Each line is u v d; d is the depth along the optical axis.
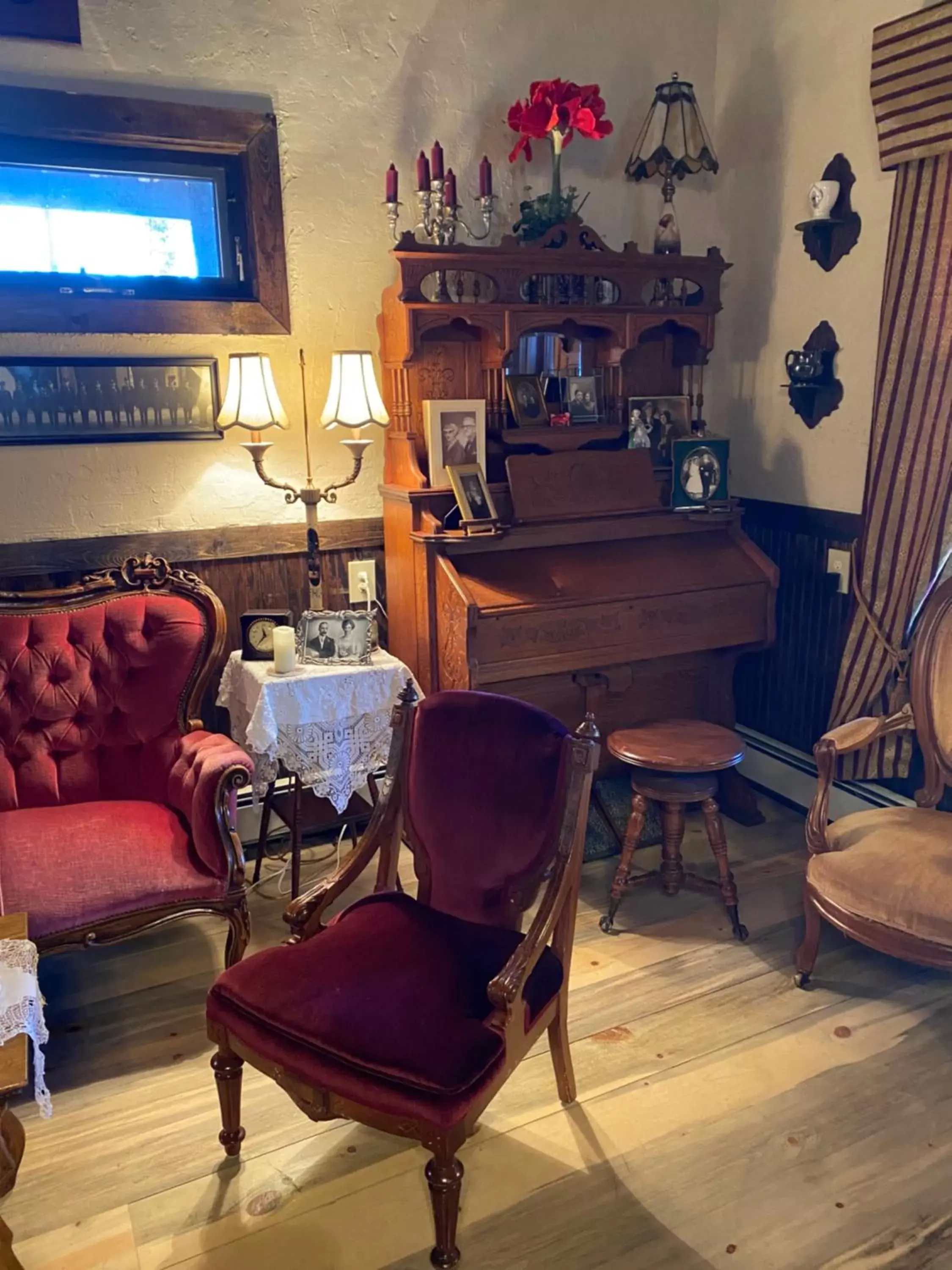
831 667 3.11
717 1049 2.13
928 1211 1.70
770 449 3.27
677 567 2.97
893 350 2.65
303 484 2.99
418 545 2.76
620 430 3.10
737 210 3.26
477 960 1.72
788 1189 1.75
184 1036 2.21
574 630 2.78
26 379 2.60
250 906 2.76
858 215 2.82
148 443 2.77
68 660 2.46
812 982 2.36
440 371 2.95
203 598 2.57
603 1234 1.66
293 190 2.79
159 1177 1.81
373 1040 1.53
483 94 2.97
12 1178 1.47
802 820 3.24
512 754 1.83
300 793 2.74
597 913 2.70
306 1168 1.83
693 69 3.23
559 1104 1.97
